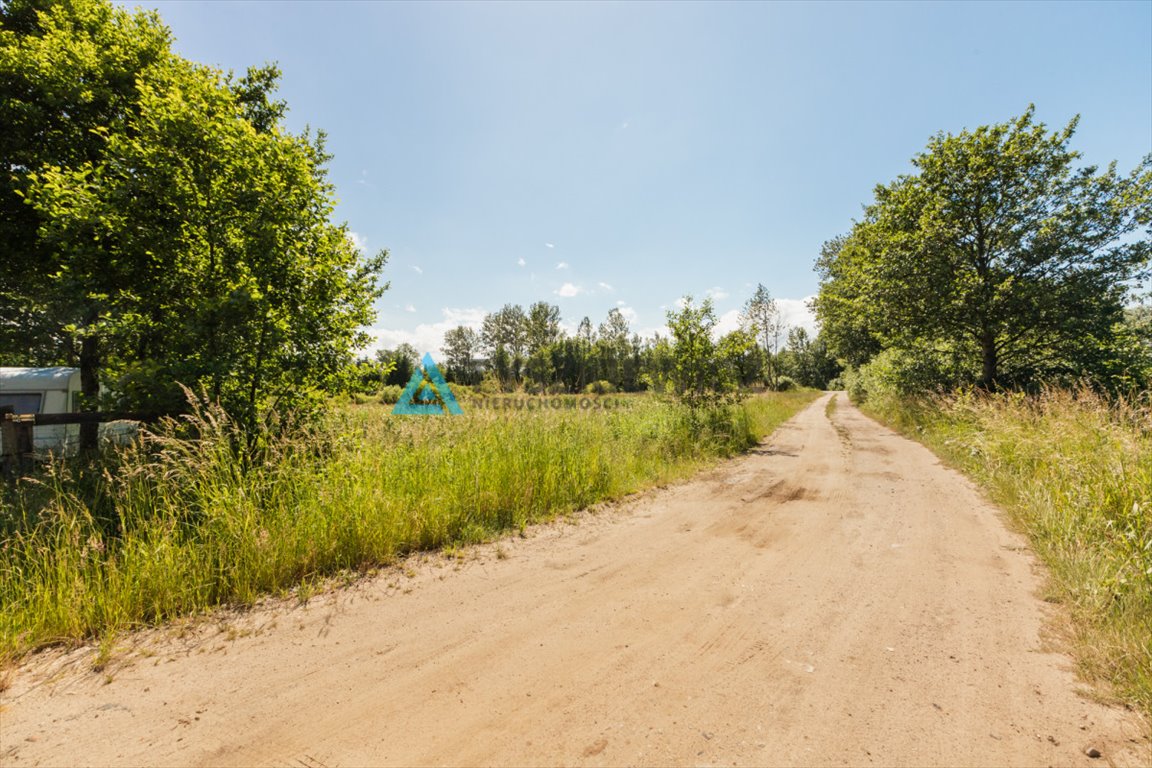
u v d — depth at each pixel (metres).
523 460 6.93
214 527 4.18
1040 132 16.14
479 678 2.81
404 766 2.12
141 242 5.58
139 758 2.15
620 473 8.00
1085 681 2.75
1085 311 15.53
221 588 3.82
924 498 7.28
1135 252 15.30
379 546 4.64
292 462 5.23
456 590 4.07
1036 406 9.77
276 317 5.96
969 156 16.98
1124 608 3.38
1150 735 2.29
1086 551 4.30
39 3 9.19
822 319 31.97
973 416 11.76
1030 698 2.59
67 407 9.25
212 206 5.61
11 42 8.17
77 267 6.10
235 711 2.49
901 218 18.97
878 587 4.12
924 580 4.27
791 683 2.75
